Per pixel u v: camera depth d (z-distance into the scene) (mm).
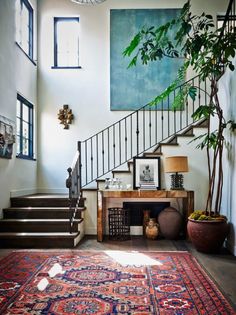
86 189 5406
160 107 6488
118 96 6543
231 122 4133
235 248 4070
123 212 5371
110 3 6621
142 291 2836
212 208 5152
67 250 4359
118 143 6512
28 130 6344
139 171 5453
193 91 4664
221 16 6598
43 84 6590
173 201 5613
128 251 4305
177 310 2453
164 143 5477
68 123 6531
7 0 5094
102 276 3240
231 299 2668
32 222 4812
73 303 2582
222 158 4727
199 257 3984
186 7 4148
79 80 6590
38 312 2422
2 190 4941
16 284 3014
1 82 4828
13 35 5348
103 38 6629
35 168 6418
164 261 3797
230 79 4375
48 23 6645
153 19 6578
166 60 6531
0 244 4586
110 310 2453
